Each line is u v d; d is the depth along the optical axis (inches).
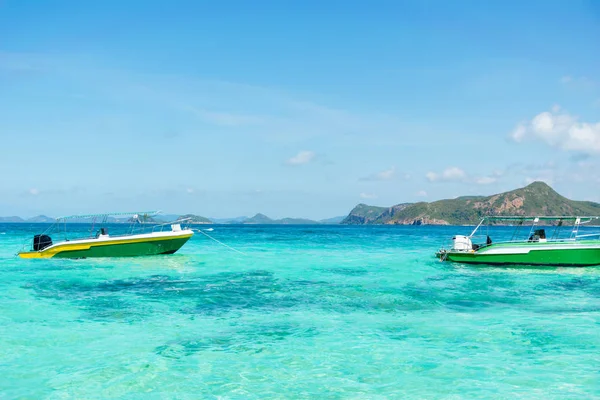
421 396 291.1
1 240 2094.0
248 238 2469.2
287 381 316.8
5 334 428.5
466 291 660.7
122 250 1098.7
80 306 555.5
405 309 541.0
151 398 288.7
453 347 392.5
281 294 634.2
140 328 452.4
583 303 578.6
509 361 355.6
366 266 979.3
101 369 338.3
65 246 1056.2
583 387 304.2
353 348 389.4
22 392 296.8
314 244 1882.4
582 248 890.7
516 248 922.7
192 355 370.9
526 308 548.1
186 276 820.0
